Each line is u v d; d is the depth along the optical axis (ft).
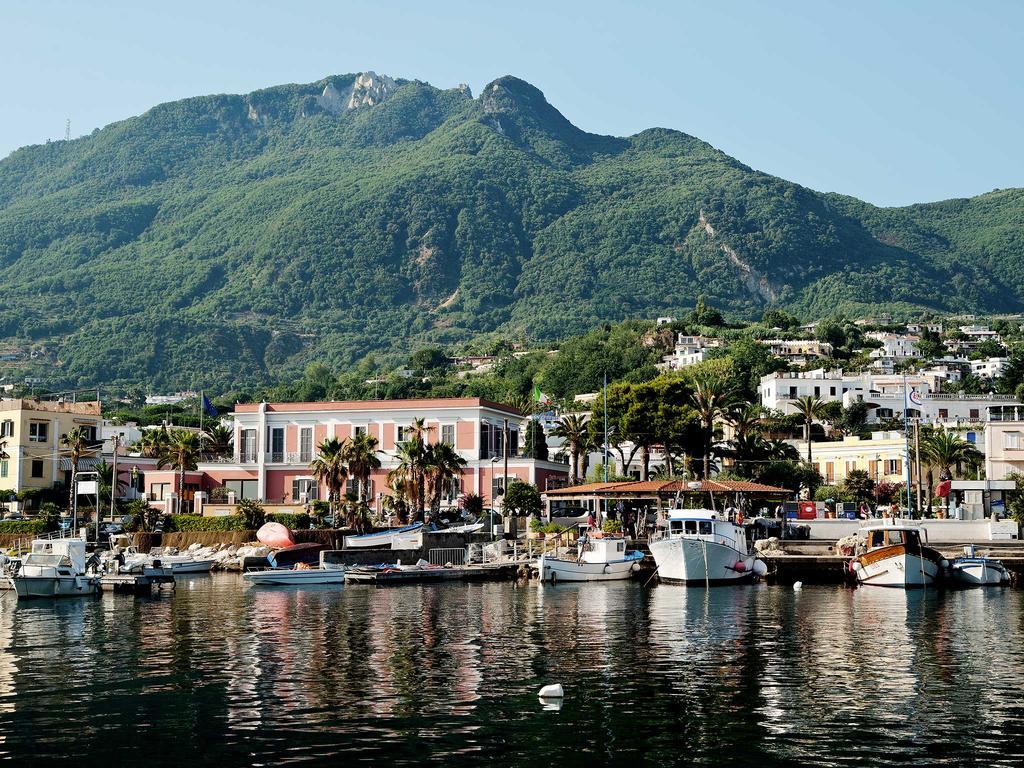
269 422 453.99
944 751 126.62
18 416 490.49
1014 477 431.84
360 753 125.80
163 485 458.91
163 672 172.45
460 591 306.96
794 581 333.01
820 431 605.73
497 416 458.09
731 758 124.26
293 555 363.56
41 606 270.26
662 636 210.79
